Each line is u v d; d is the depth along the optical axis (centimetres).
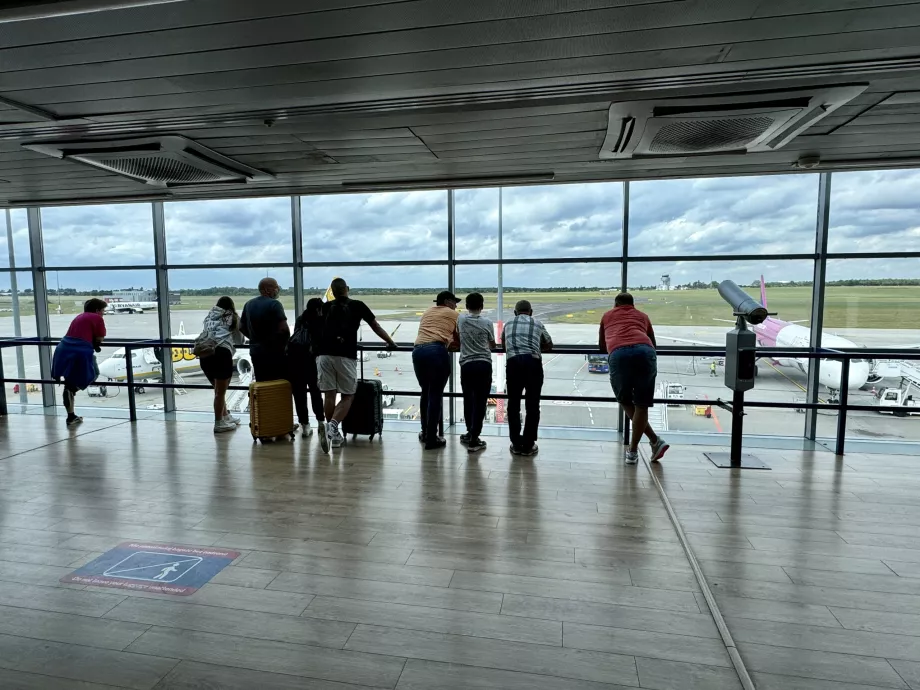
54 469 407
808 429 525
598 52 224
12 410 635
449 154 381
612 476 389
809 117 289
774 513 323
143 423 550
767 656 194
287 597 233
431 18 196
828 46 218
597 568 257
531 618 217
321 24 199
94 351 543
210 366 498
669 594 235
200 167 390
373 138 343
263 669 187
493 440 484
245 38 211
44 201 536
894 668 188
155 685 179
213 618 218
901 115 296
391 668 187
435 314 460
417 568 258
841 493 355
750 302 389
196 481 380
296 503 339
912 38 210
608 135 323
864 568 258
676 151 362
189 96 272
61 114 295
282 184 466
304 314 486
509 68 239
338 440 455
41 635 207
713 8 189
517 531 299
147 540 288
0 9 175
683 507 332
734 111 281
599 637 204
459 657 193
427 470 403
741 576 250
